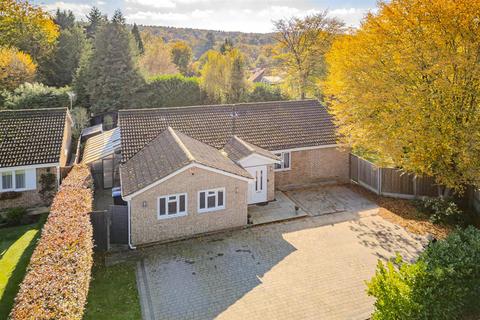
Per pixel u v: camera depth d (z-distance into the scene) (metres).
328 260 18.48
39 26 65.50
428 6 19.23
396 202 25.91
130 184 20.50
